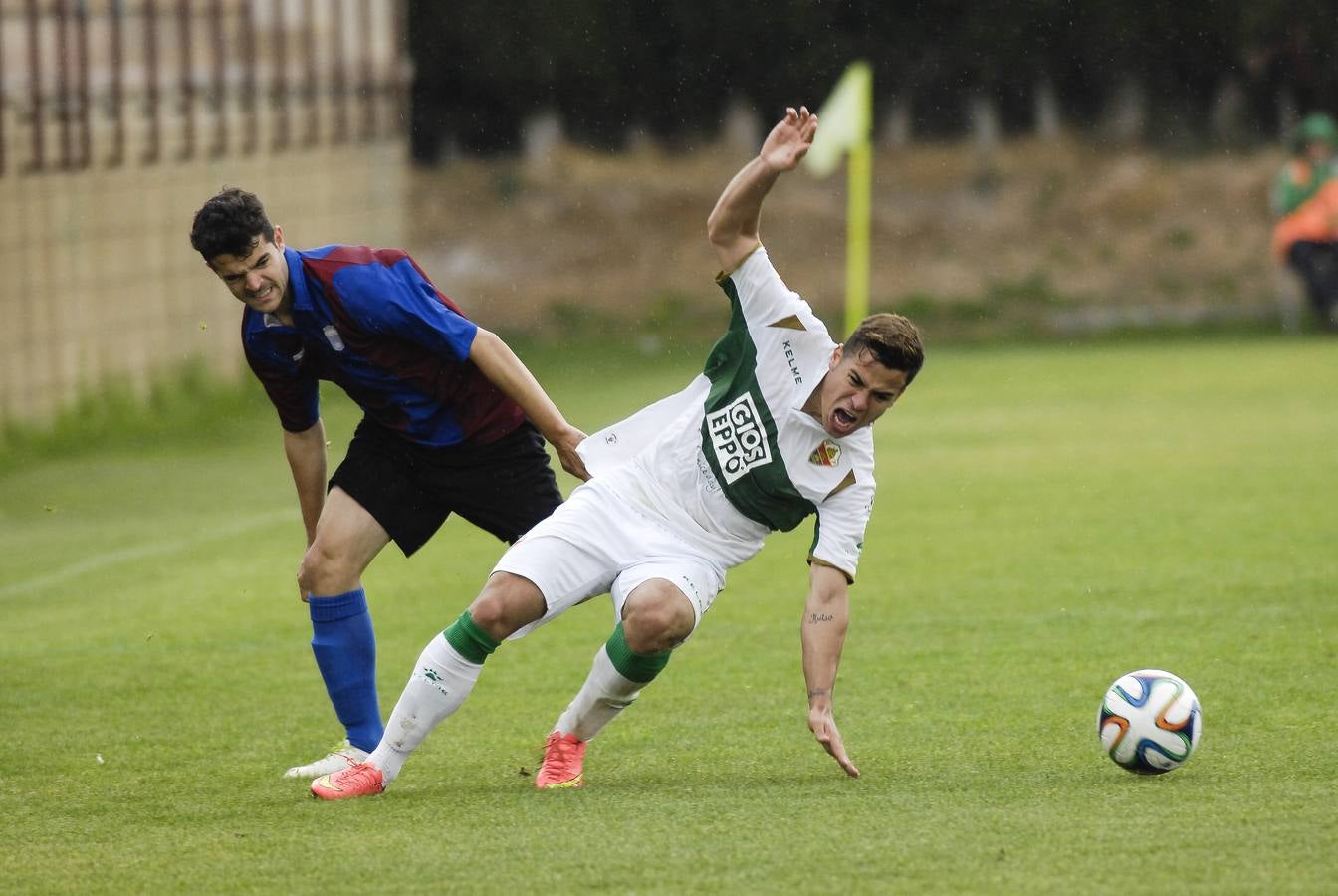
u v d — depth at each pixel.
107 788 15.95
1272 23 90.81
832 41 93.12
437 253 85.00
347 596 16.20
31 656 23.12
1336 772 15.17
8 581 29.39
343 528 16.19
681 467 15.42
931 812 13.86
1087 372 62.28
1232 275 83.88
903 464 41.38
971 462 41.44
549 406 15.83
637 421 15.80
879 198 89.19
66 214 47.91
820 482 15.14
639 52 92.69
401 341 15.79
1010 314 81.25
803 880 11.95
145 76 52.34
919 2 92.75
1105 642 22.20
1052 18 92.25
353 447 16.61
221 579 29.39
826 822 13.58
